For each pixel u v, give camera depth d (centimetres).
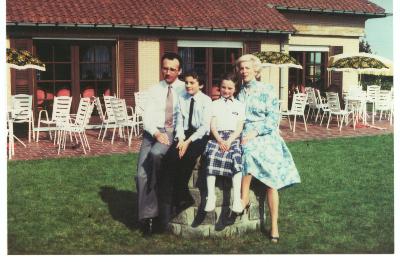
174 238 595
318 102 1931
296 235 612
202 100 590
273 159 572
